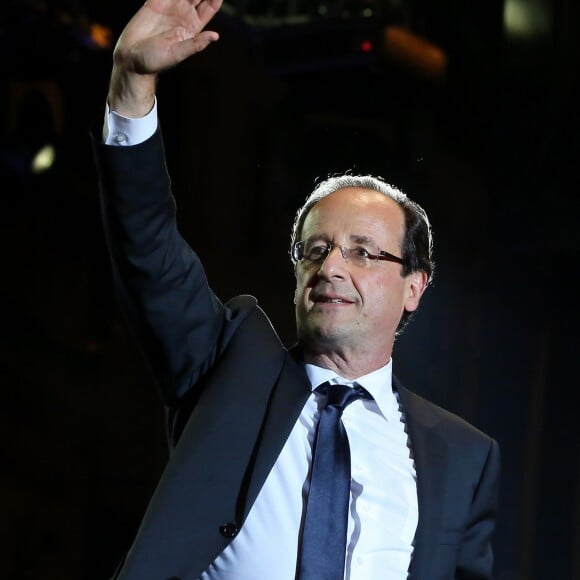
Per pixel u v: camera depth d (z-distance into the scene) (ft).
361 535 28.40
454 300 103.76
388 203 31.55
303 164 101.81
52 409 97.04
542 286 102.32
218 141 101.96
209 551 27.09
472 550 31.50
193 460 27.68
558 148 97.30
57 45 88.79
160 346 29.17
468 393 103.14
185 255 28.76
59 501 96.02
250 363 29.66
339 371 30.63
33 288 97.19
